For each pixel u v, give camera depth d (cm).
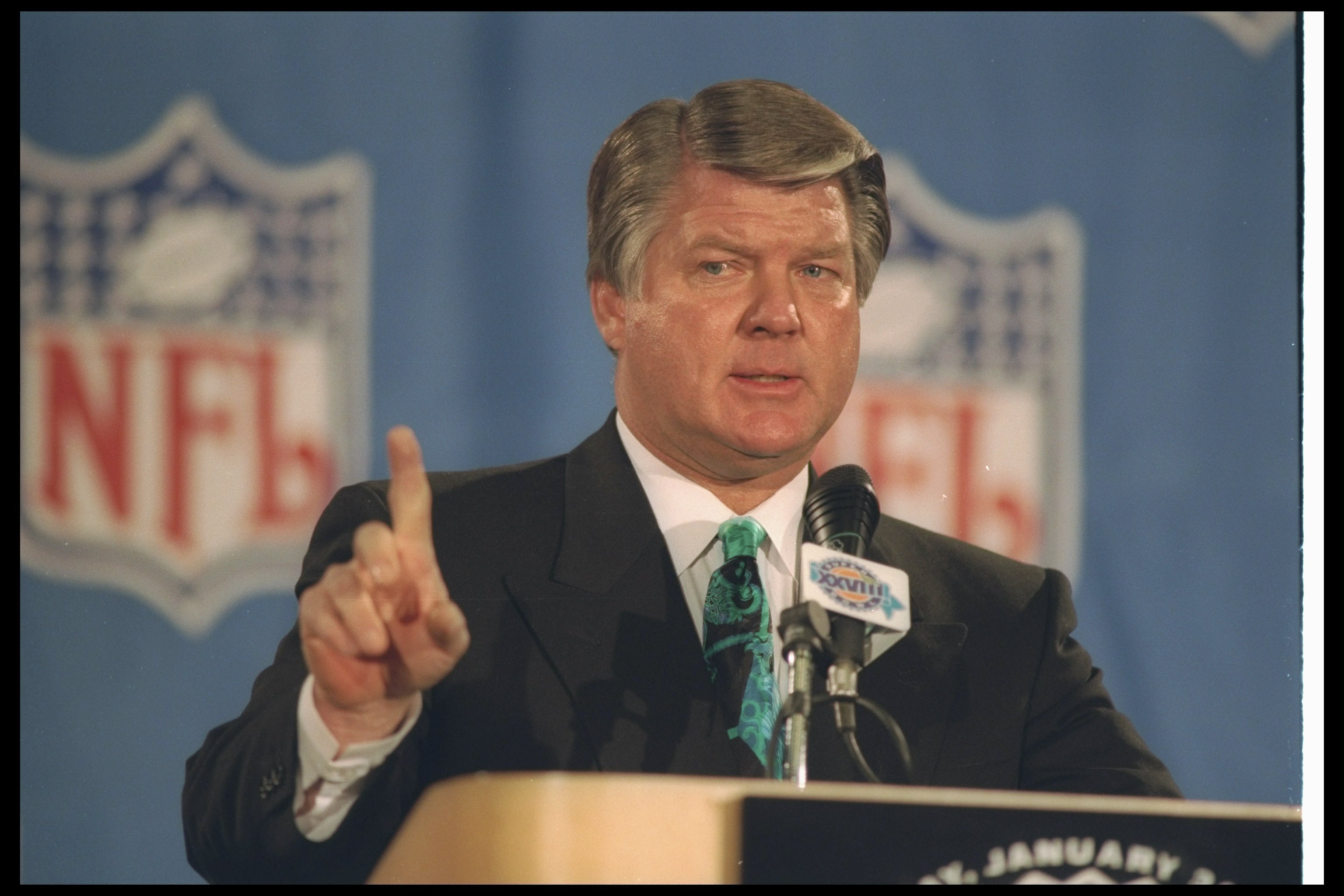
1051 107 1193
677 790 432
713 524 714
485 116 1105
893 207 1162
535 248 1098
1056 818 454
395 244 1083
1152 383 1176
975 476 1144
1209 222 1198
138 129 1060
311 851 566
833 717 662
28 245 1040
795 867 432
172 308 1052
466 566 687
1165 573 1158
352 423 1066
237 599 1044
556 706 651
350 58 1091
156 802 1020
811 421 707
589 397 1091
